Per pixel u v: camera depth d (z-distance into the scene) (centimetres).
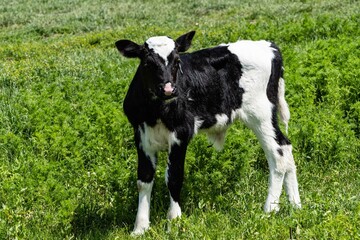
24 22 2555
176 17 2367
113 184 828
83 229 764
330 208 740
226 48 794
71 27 2317
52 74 1399
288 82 1126
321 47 1382
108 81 1265
